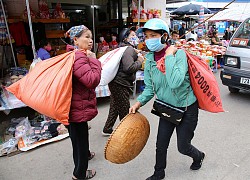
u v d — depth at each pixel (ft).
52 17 18.49
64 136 11.44
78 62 6.43
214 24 54.49
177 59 6.17
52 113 6.42
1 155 10.04
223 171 8.70
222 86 20.07
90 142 11.05
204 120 13.21
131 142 6.53
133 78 10.31
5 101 12.28
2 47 19.69
